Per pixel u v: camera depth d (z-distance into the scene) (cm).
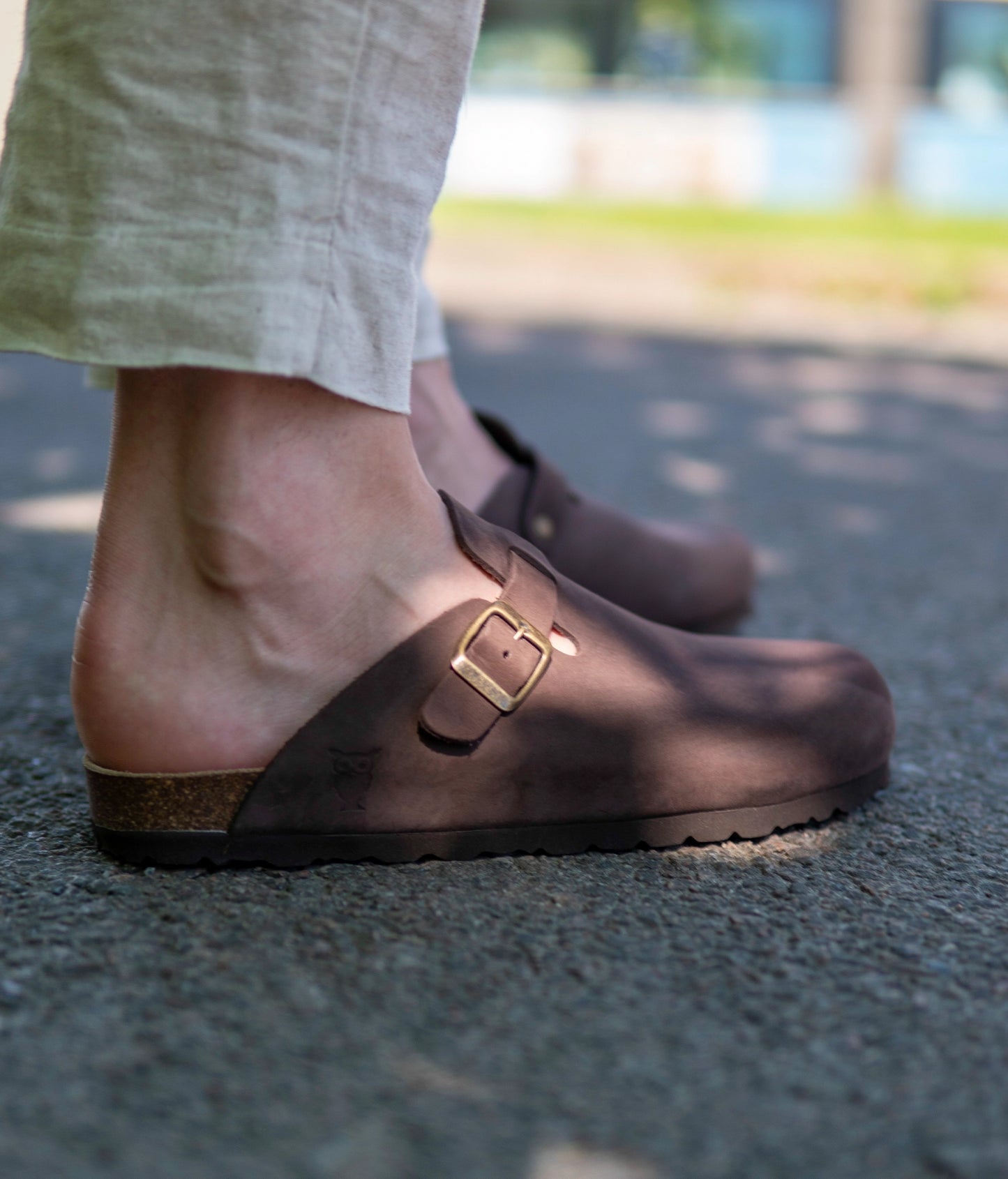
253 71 59
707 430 197
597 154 672
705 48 661
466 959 59
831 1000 58
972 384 252
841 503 151
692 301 374
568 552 88
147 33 59
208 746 64
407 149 61
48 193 60
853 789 72
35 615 99
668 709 68
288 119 59
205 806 64
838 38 660
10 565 110
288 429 63
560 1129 52
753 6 655
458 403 87
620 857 67
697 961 60
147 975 58
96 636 64
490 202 600
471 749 66
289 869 65
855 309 364
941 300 365
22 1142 51
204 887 63
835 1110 53
